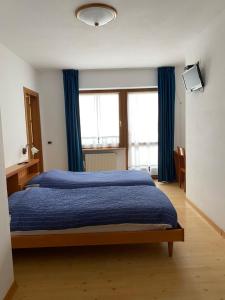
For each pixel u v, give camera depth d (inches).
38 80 195.6
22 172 148.3
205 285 79.0
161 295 74.9
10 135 136.3
